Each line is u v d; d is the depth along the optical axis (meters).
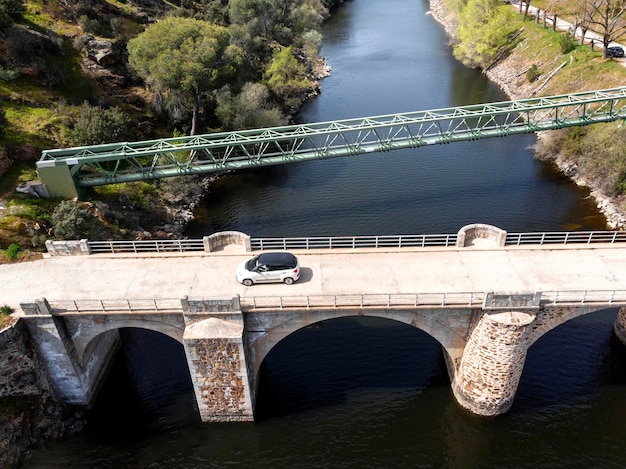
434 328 32.84
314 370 38.31
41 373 33.66
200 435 34.38
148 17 88.75
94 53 72.25
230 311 31.00
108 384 38.31
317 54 114.50
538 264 35.06
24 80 62.72
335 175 67.62
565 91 80.75
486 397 33.38
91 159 51.97
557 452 32.19
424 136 59.06
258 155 57.66
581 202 58.50
